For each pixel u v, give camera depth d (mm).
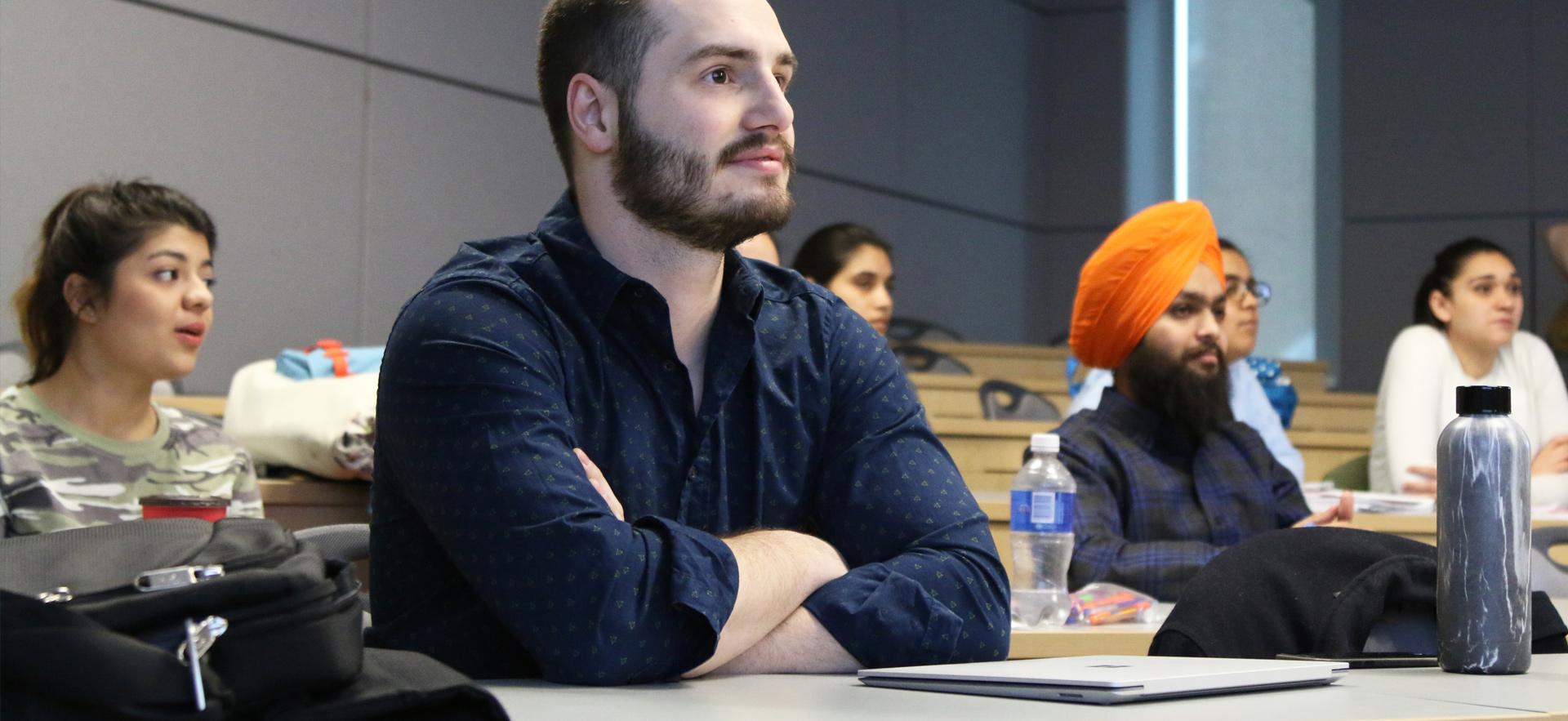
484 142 4848
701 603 1142
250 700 791
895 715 902
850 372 1425
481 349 1236
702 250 1319
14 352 3455
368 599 1632
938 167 7125
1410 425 3830
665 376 1340
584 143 1338
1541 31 7551
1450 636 1172
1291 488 2531
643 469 1316
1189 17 7980
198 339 2432
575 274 1321
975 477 3678
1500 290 3971
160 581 803
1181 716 896
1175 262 2434
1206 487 2441
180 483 2434
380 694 812
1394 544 1431
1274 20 7926
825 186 6410
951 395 4672
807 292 1456
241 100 4152
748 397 1375
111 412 2385
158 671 761
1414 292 7711
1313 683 1064
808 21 6344
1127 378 2486
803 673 1215
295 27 4285
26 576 849
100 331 2359
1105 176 7848
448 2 4727
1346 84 7859
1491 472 1168
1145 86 7930
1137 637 1637
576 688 1103
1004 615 1324
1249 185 7957
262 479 2771
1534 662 1266
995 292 7527
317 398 2766
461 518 1200
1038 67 7902
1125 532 2396
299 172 4289
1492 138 7605
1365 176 7820
